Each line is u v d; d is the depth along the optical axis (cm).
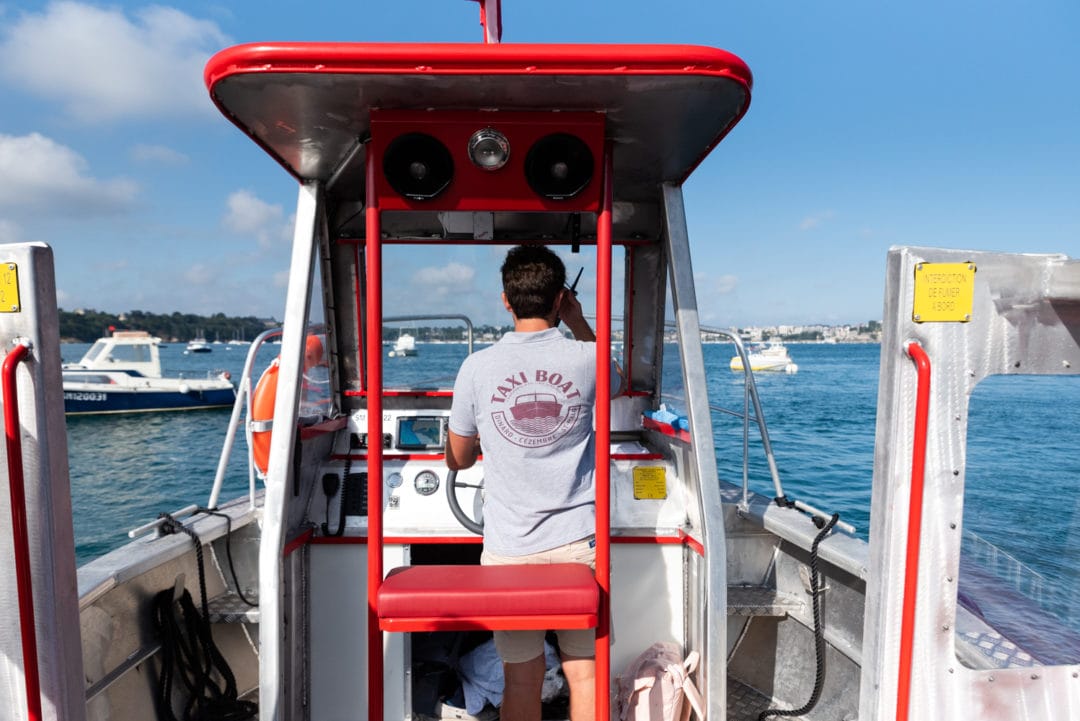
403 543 227
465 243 269
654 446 268
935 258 122
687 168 193
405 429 262
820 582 238
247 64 128
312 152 174
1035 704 132
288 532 212
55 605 124
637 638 231
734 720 246
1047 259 124
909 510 126
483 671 241
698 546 210
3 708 126
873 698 133
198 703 227
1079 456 447
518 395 162
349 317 274
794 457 1472
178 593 231
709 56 129
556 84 134
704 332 297
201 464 1789
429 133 148
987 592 149
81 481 1597
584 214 252
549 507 163
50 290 122
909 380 125
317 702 223
